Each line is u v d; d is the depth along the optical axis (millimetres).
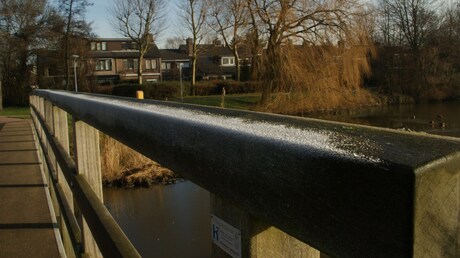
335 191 375
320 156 390
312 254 597
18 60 28281
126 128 987
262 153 472
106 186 10000
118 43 52281
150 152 840
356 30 18109
